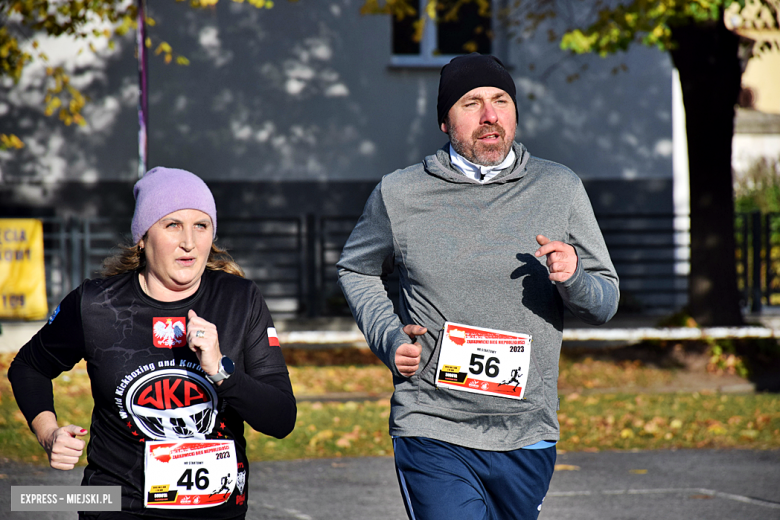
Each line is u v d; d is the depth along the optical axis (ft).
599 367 73.82
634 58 94.17
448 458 20.35
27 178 89.61
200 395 17.53
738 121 140.87
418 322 20.85
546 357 20.70
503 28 94.07
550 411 20.74
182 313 17.92
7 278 79.05
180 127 90.53
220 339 17.92
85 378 63.77
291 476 41.37
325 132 92.27
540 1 87.25
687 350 74.69
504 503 20.95
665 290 91.09
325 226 92.22
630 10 66.08
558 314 20.74
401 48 94.53
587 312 19.89
